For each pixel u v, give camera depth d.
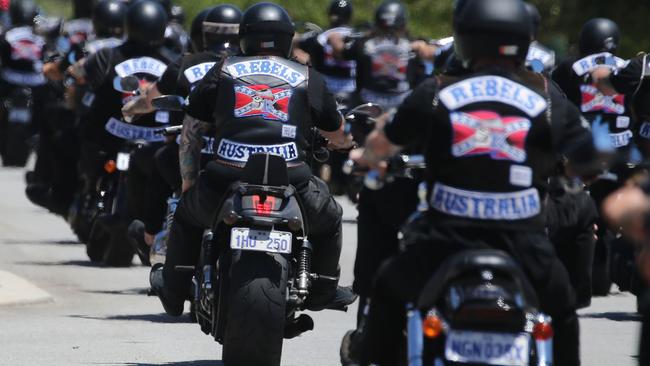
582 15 98.62
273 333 23.72
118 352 29.48
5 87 79.81
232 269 24.05
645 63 36.34
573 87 43.12
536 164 18.66
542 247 18.47
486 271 17.25
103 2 48.56
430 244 18.42
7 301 35.91
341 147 26.64
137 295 38.91
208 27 31.75
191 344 30.75
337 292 26.94
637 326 35.41
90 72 41.53
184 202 26.17
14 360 28.22
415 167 19.89
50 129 51.38
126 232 43.28
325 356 29.66
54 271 43.41
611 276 34.38
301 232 24.94
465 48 19.08
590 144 19.00
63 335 31.61
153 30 40.78
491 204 18.30
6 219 57.72
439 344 17.86
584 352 31.09
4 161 83.06
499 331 17.42
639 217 15.30
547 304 18.98
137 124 40.94
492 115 18.45
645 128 36.69
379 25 60.28
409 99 18.69
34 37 78.50
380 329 19.31
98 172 43.31
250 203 24.00
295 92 25.41
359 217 23.14
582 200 26.73
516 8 18.94
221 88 25.33
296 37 65.12
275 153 25.08
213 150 25.47
